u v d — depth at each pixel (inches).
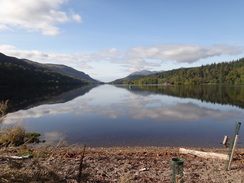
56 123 947.3
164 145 608.7
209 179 266.8
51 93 3093.0
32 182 154.6
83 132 778.8
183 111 1312.7
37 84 5767.7
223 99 2066.9
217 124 909.2
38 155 172.9
